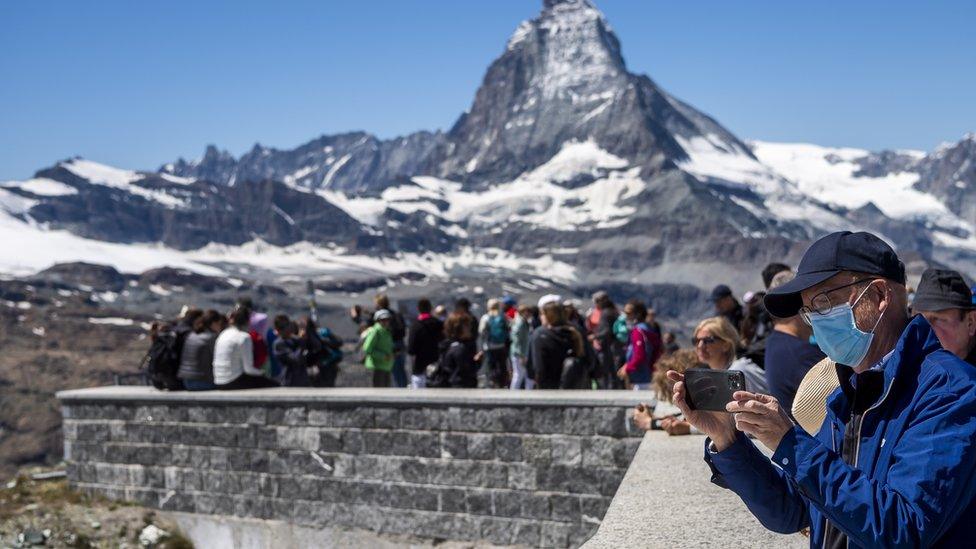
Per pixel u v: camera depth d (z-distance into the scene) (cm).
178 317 1555
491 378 1736
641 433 1132
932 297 500
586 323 1819
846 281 257
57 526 1410
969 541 220
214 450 1430
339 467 1327
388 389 1359
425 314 1723
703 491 590
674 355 803
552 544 1180
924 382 231
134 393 1497
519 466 1200
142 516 1468
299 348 1655
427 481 1259
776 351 552
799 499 267
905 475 220
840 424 259
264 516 1385
